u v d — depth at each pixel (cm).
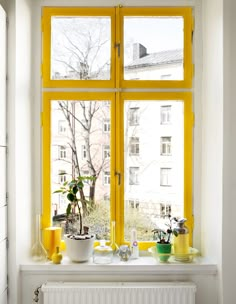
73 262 219
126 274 215
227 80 201
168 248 218
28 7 227
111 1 238
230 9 201
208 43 228
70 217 240
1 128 192
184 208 239
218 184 208
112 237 234
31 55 234
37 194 238
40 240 231
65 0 238
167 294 207
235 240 202
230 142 202
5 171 201
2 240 193
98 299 206
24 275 213
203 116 238
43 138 238
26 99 223
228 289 202
